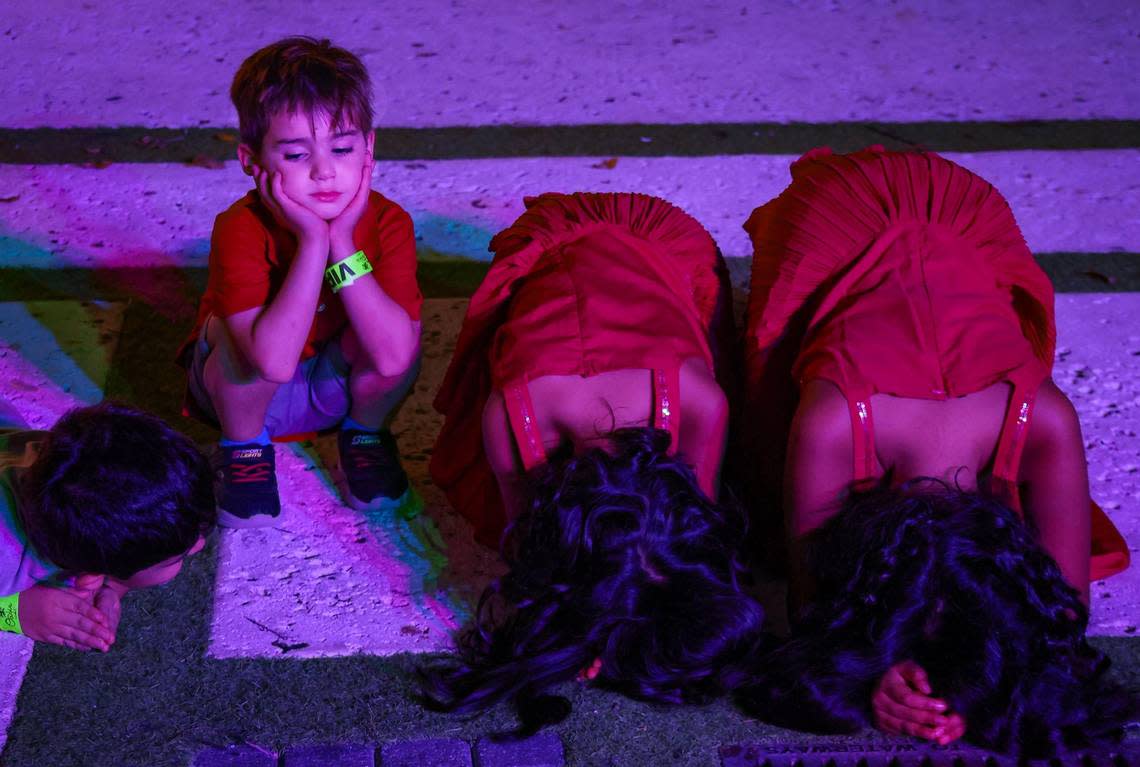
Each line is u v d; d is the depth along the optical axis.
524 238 2.78
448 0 5.14
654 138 4.31
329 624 2.68
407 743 2.46
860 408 2.37
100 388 3.22
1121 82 4.75
